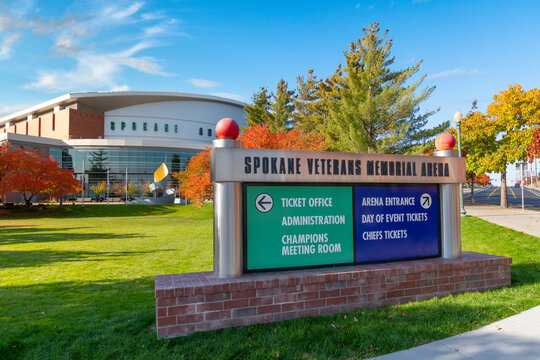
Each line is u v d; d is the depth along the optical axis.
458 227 6.24
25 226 27.55
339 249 5.54
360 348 3.83
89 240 17.44
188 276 4.85
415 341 3.99
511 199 45.75
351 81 28.56
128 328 4.61
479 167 27.91
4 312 5.78
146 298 6.76
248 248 5.03
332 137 34.09
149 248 14.40
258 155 4.97
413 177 5.96
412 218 6.08
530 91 24.86
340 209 5.59
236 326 4.42
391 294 5.25
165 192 59.00
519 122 25.39
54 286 7.93
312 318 4.66
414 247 6.05
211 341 3.99
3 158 44.84
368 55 28.62
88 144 74.31
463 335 4.14
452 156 6.34
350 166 5.55
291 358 3.62
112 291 7.44
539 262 8.47
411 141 30.73
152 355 3.70
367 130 29.50
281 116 50.88
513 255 9.47
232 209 4.81
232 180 4.79
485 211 22.39
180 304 4.23
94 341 4.16
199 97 102.69
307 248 5.34
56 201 69.25
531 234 12.01
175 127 100.44
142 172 76.81
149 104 98.06
